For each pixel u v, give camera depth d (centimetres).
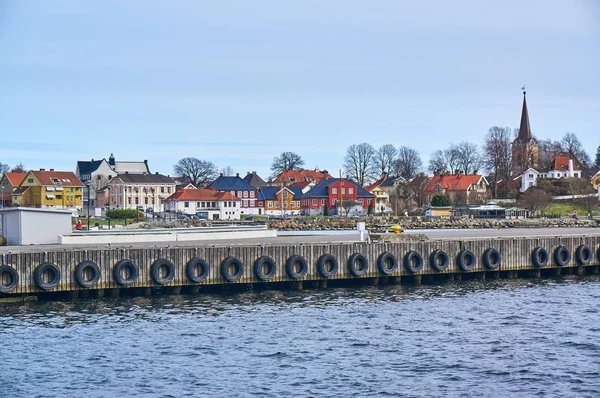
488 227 15825
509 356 5391
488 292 7931
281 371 5028
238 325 6234
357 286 8238
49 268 6950
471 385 4772
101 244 8056
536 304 7250
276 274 7825
